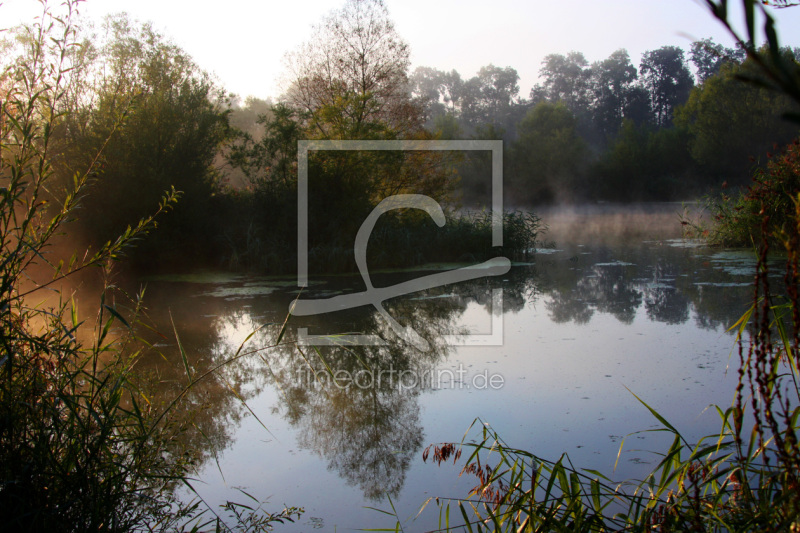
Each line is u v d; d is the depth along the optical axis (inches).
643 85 2711.6
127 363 130.7
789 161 384.8
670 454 98.2
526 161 1589.6
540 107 1701.5
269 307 341.4
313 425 174.9
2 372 98.6
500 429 164.4
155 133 489.7
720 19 27.9
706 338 246.1
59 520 93.7
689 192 1523.1
